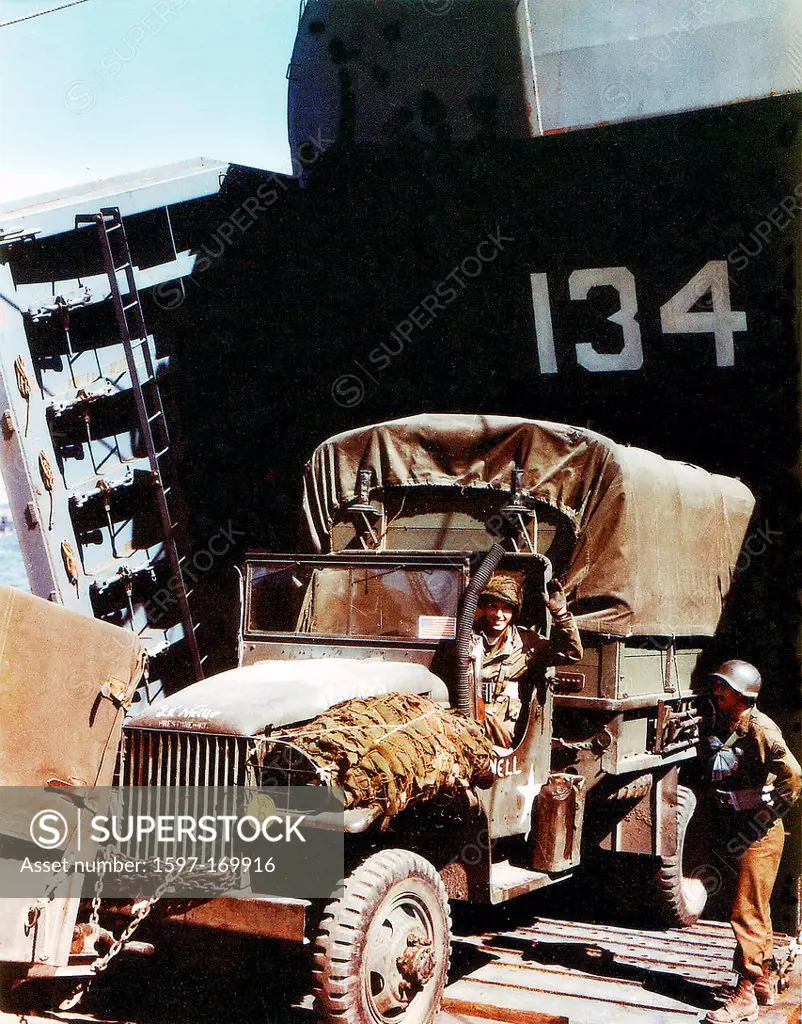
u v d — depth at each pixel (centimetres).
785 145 862
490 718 543
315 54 992
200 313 959
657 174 914
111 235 844
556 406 1063
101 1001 512
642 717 660
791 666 927
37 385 774
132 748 471
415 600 564
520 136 922
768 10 831
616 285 970
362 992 425
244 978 532
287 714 459
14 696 438
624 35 877
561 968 580
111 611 849
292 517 1043
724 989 536
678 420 1021
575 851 583
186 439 937
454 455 662
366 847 480
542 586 609
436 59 940
